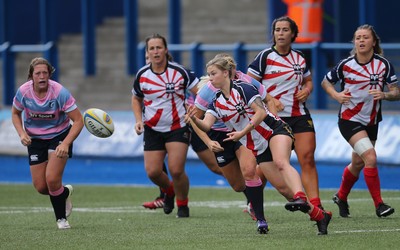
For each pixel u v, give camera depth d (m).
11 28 76.31
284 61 36.00
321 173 52.47
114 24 86.88
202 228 34.12
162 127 37.97
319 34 63.44
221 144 34.50
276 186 31.77
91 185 55.59
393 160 50.19
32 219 38.56
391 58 58.03
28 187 54.56
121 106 78.25
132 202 45.97
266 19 83.12
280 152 30.70
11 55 68.56
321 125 53.88
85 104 80.00
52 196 34.59
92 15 76.31
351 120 36.34
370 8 63.66
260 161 31.77
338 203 37.03
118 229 34.31
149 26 86.75
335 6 78.00
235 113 31.03
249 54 71.00
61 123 34.44
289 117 35.94
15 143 63.22
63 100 33.66
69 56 85.25
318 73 56.09
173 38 68.81
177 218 38.00
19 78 85.75
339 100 35.88
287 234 31.41
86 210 42.06
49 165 34.16
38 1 89.50
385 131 51.34
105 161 59.78
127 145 59.34
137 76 38.16
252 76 36.28
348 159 51.56
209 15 85.25
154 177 38.56
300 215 37.62
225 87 30.94
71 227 35.28
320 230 30.72
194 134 39.81
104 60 83.38
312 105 57.09
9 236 32.75
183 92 38.16
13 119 34.09
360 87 36.00
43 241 31.19
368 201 42.97
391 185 50.09
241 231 32.84
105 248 29.12
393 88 36.06
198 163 55.78
